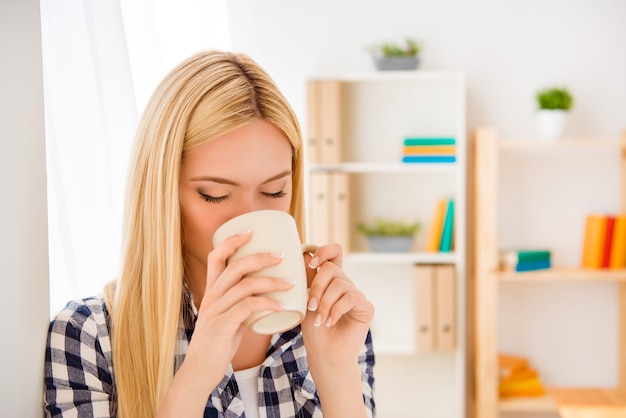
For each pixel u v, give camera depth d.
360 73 3.27
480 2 3.42
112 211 1.15
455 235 3.30
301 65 3.45
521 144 3.15
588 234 3.33
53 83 1.08
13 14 0.75
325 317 0.92
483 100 3.45
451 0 3.42
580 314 3.50
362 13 3.43
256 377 1.03
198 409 0.84
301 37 3.44
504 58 3.43
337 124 3.22
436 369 3.47
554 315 3.51
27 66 0.78
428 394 3.48
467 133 3.46
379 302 3.51
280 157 0.91
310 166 3.22
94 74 1.10
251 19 2.24
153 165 0.91
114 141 1.13
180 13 1.59
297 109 3.46
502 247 3.50
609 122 3.44
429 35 3.43
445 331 3.21
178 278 0.90
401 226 3.29
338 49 3.44
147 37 1.31
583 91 3.43
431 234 3.31
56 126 1.09
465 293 3.49
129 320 0.94
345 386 0.97
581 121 3.44
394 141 3.47
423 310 3.21
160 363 0.92
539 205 3.48
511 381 3.25
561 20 3.42
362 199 3.49
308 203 3.24
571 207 3.47
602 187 3.46
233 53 0.93
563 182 3.47
